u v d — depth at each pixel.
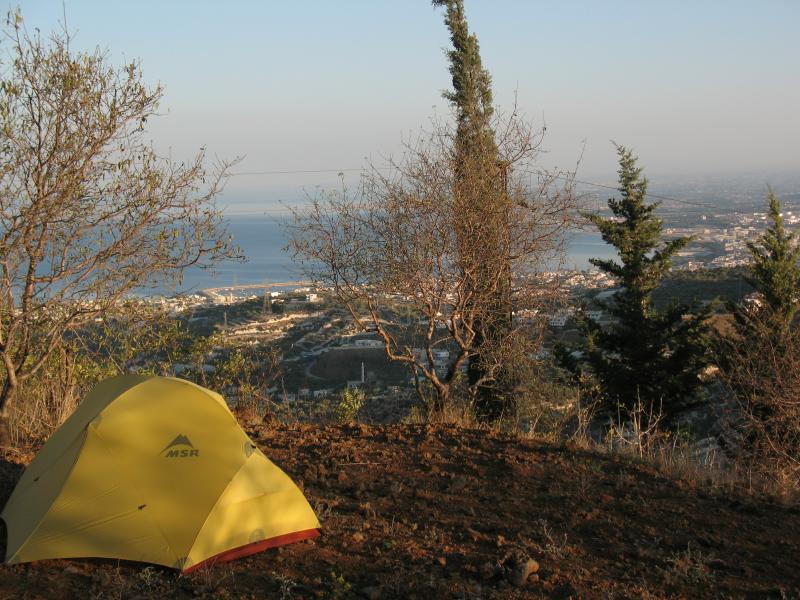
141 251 6.65
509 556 4.84
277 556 4.82
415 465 6.75
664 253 21.20
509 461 6.86
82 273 6.48
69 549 4.59
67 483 4.73
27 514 4.80
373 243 8.93
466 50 13.77
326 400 10.80
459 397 10.41
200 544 4.62
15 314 6.45
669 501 6.11
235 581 4.48
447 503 5.90
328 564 4.73
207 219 6.80
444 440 7.52
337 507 5.71
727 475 7.04
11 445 6.69
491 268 9.25
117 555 4.58
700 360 18.83
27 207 6.04
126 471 4.79
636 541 5.33
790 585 4.75
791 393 9.58
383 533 5.24
